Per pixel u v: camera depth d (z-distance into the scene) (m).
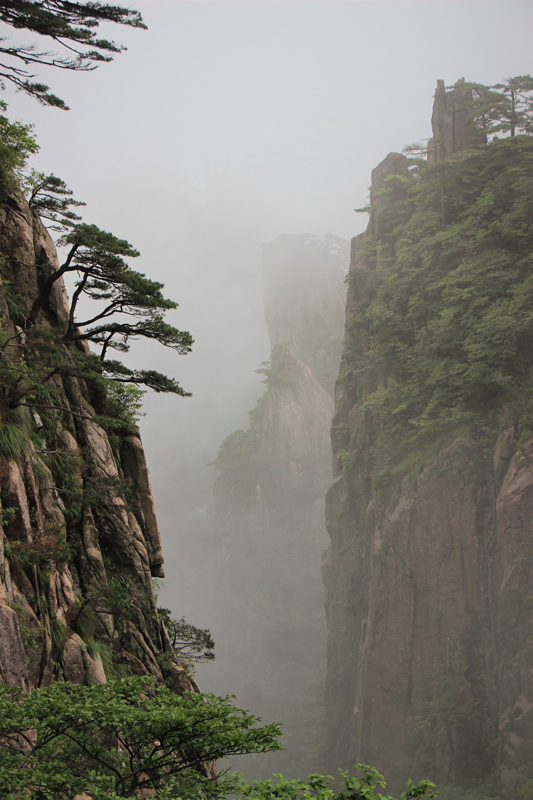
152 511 29.11
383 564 54.62
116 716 10.03
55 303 26.70
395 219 72.56
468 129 65.56
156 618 26.17
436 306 57.91
